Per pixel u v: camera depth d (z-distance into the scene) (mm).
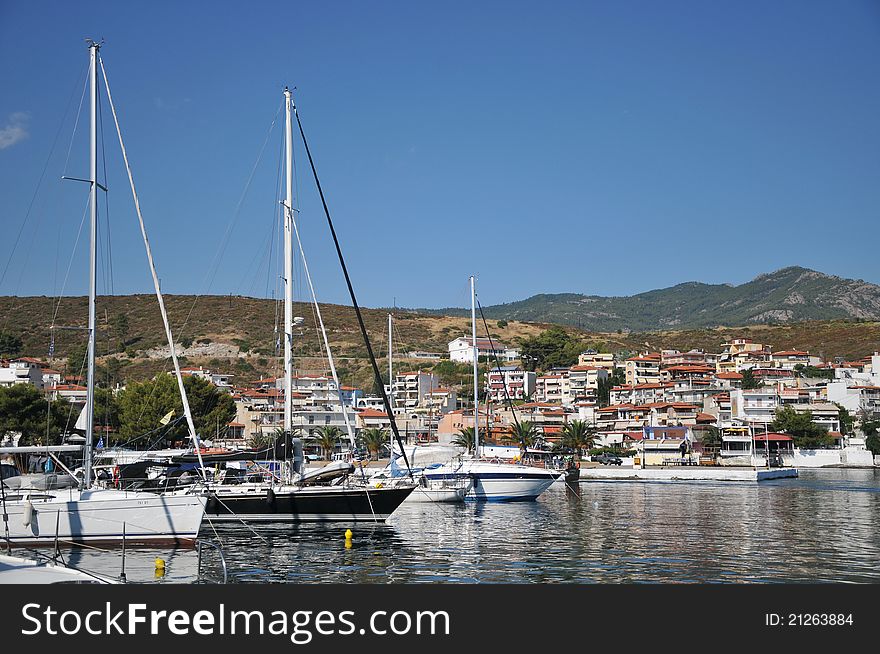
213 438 99250
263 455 46062
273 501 45031
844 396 168625
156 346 190750
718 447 141125
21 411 79750
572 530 47406
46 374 128625
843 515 56938
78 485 37781
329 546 39281
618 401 174750
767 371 185375
